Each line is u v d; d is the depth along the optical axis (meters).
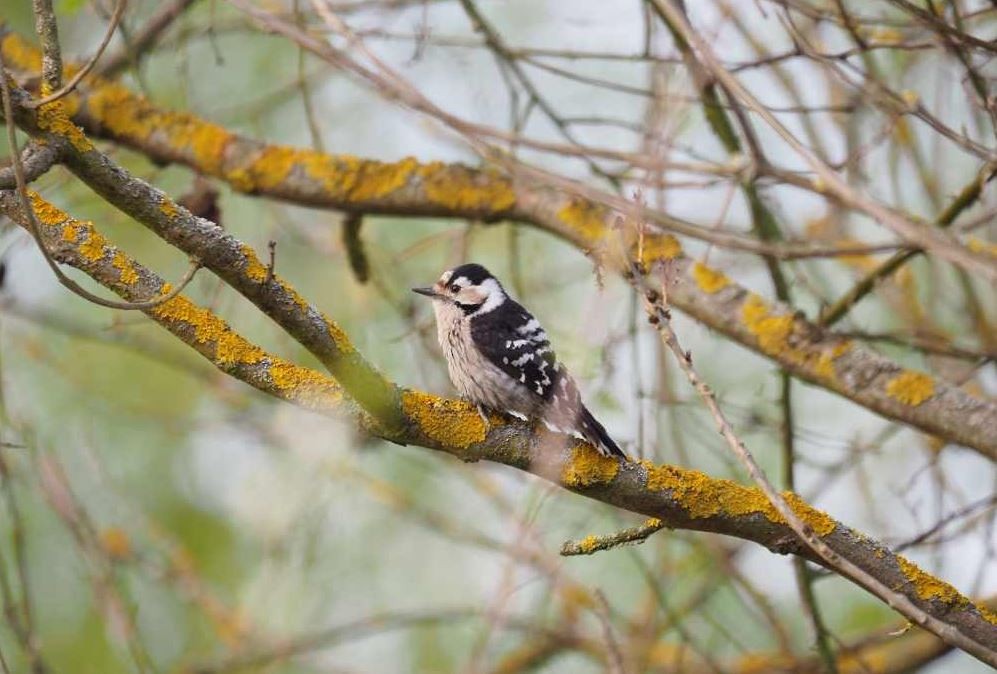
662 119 9.84
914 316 12.59
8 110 6.78
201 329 7.54
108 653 13.45
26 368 14.57
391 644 14.47
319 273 14.02
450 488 14.92
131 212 7.12
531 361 9.61
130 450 14.53
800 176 9.93
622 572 14.02
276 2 12.57
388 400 7.53
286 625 12.90
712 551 12.11
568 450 7.85
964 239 10.66
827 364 10.24
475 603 14.43
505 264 14.38
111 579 11.01
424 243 12.70
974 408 9.91
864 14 12.07
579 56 10.62
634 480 7.85
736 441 6.70
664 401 10.97
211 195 11.71
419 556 14.70
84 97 11.68
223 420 13.55
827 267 14.37
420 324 11.96
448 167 11.62
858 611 14.23
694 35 7.30
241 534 14.41
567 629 13.25
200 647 13.94
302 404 7.61
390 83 7.17
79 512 11.05
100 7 11.44
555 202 11.31
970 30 11.47
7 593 10.09
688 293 10.64
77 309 14.55
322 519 12.36
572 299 13.51
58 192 12.04
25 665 12.89
